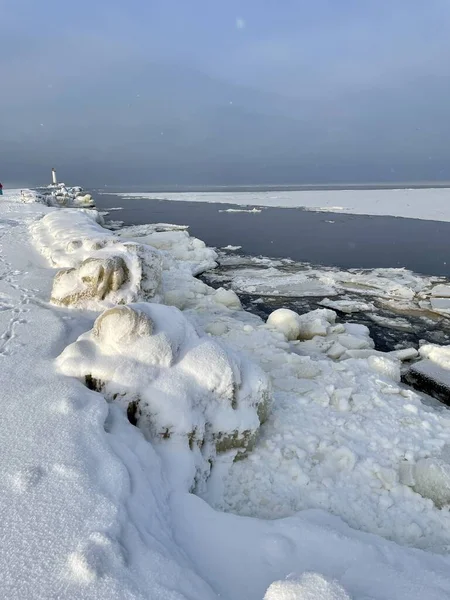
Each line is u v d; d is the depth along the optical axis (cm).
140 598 180
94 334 380
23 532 206
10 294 644
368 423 424
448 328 809
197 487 322
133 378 338
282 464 360
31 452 259
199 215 2586
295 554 239
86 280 588
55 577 184
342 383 503
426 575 224
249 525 258
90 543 200
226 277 1167
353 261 1341
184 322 402
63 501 225
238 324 716
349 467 362
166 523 248
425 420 434
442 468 344
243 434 361
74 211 1394
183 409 330
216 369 356
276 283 1098
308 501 330
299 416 427
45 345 444
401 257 1384
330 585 181
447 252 1447
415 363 593
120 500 235
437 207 2752
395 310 907
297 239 1733
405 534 308
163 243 1444
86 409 304
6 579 182
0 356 408
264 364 552
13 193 3359
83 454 260
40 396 317
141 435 310
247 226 2106
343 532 277
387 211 2614
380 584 209
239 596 210
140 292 615
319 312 813
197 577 206
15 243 1064
